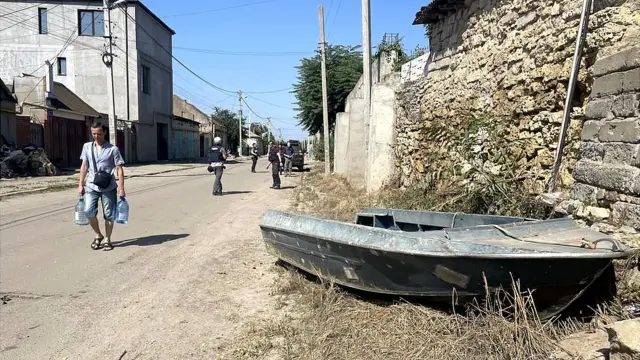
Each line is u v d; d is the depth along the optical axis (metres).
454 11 9.42
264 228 6.14
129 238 8.43
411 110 11.63
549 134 5.77
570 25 5.45
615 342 2.80
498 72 7.30
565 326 3.67
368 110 14.20
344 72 29.30
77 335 4.38
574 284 3.50
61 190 16.20
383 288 4.43
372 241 4.30
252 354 3.94
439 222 5.86
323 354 3.78
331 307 4.65
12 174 20.11
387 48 17.25
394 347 3.74
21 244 7.79
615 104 4.34
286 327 4.40
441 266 3.79
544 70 5.92
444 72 9.91
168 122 42.53
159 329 4.52
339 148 20.05
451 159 8.34
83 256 7.09
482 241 3.98
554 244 3.65
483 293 3.72
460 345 3.56
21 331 4.45
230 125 84.12
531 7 6.39
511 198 6.08
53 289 5.60
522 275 3.50
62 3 33.41
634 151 4.02
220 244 8.01
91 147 7.31
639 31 4.41
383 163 12.76
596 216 4.39
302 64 30.97
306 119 32.84
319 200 13.12
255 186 18.53
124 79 33.88
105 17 21.52
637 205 3.91
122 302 5.21
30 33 33.56
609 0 4.88
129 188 17.09
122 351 4.07
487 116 7.39
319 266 5.23
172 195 15.00
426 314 4.07
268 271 6.36
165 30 41.38
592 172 4.56
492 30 7.64
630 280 3.64
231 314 4.88
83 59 33.75
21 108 23.22
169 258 7.04
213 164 15.18
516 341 3.41
